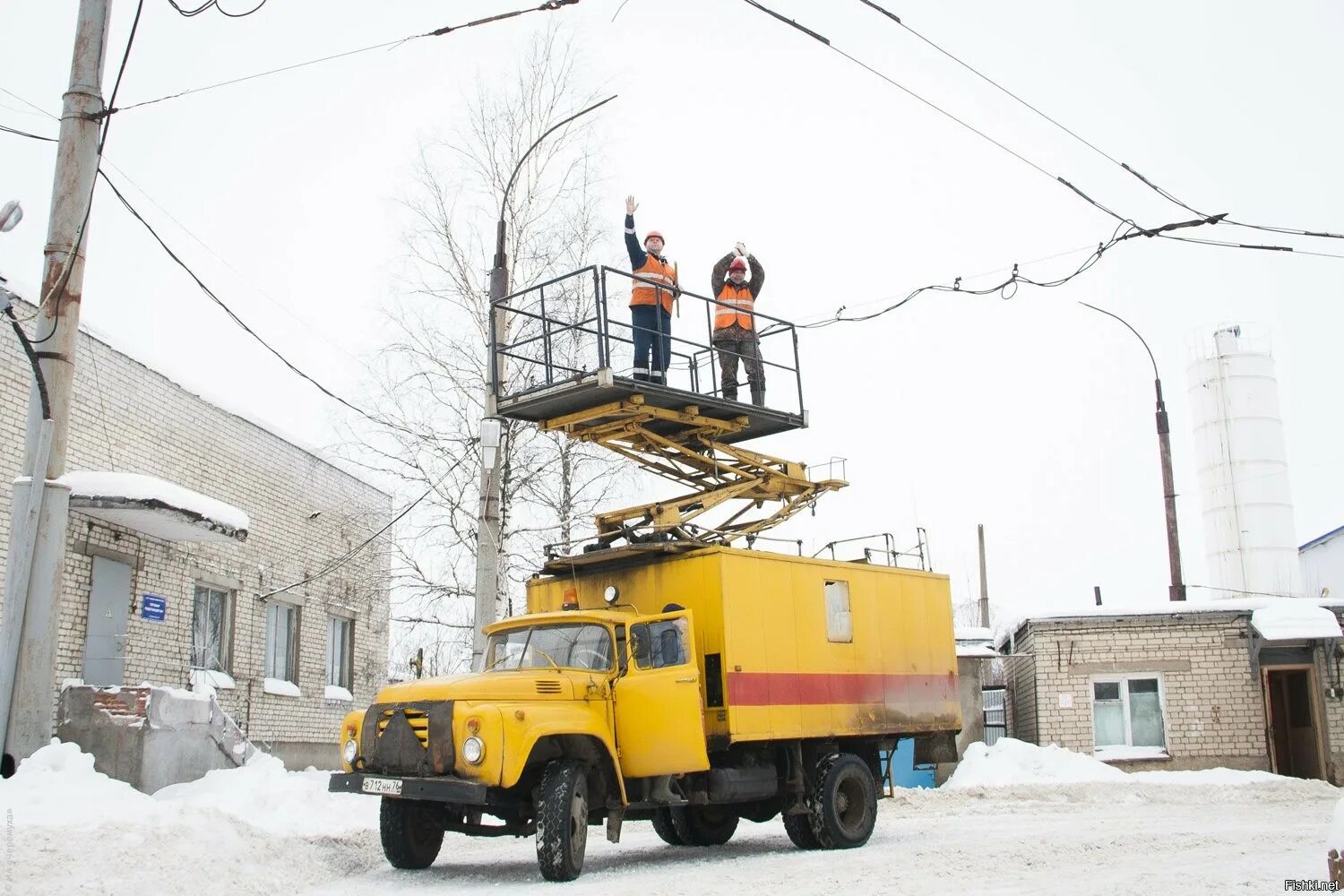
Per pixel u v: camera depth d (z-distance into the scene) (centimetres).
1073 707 2566
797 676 1366
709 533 1474
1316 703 2544
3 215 1162
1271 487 4241
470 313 2173
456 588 2109
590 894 983
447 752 1073
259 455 2147
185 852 1003
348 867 1172
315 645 2334
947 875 1080
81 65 1292
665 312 1426
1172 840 1346
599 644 1212
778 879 1070
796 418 1512
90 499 1569
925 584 1611
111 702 1403
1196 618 2578
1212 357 4384
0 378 1507
